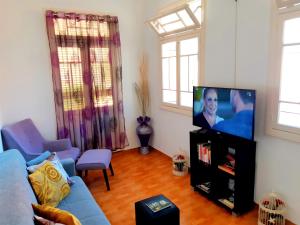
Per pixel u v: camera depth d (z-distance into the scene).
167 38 3.55
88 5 3.66
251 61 2.31
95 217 1.72
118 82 4.00
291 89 2.02
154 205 1.88
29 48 3.34
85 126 3.82
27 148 2.92
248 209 2.39
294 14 1.90
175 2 3.22
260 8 2.16
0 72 3.19
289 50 1.99
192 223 2.23
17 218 1.15
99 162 2.83
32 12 3.30
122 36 4.01
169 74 3.67
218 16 2.62
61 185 1.99
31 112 3.46
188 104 3.33
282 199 2.18
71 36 3.51
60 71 3.52
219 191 2.54
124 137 4.24
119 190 2.91
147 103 4.32
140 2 4.06
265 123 2.24
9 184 1.48
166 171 3.42
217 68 2.72
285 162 2.12
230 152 2.58
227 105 2.38
